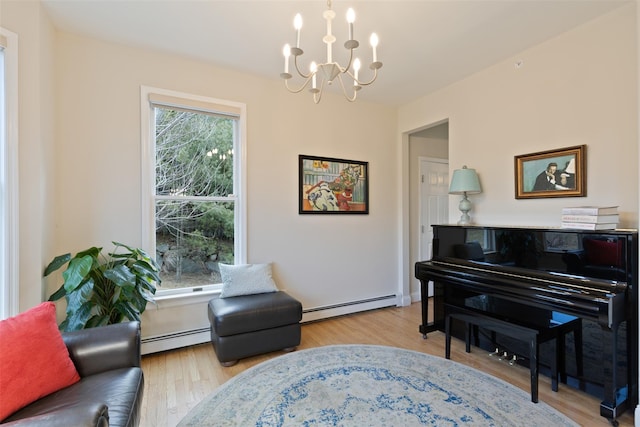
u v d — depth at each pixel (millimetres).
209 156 2920
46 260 2055
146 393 2025
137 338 1655
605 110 2146
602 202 2162
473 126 3055
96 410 1025
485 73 2939
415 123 3764
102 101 2438
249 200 3041
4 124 1789
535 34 2371
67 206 2322
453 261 2828
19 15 1861
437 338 2938
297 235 3322
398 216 4059
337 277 3598
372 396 1966
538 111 2529
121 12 2094
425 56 2686
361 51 2598
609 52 2123
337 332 3092
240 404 1896
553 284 2010
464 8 2053
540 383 2129
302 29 2275
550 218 2463
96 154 2418
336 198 3578
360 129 3754
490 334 2617
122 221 2508
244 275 2826
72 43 2336
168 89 2668
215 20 2184
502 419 1745
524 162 2619
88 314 2041
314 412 1812
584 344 2027
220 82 2887
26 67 1894
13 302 1798
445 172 4555
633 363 1821
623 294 1773
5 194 1783
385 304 3938
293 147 3293
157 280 2352
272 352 2615
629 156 2039
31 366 1285
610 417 1719
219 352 2350
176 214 2779
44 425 938
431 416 1771
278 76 3084
